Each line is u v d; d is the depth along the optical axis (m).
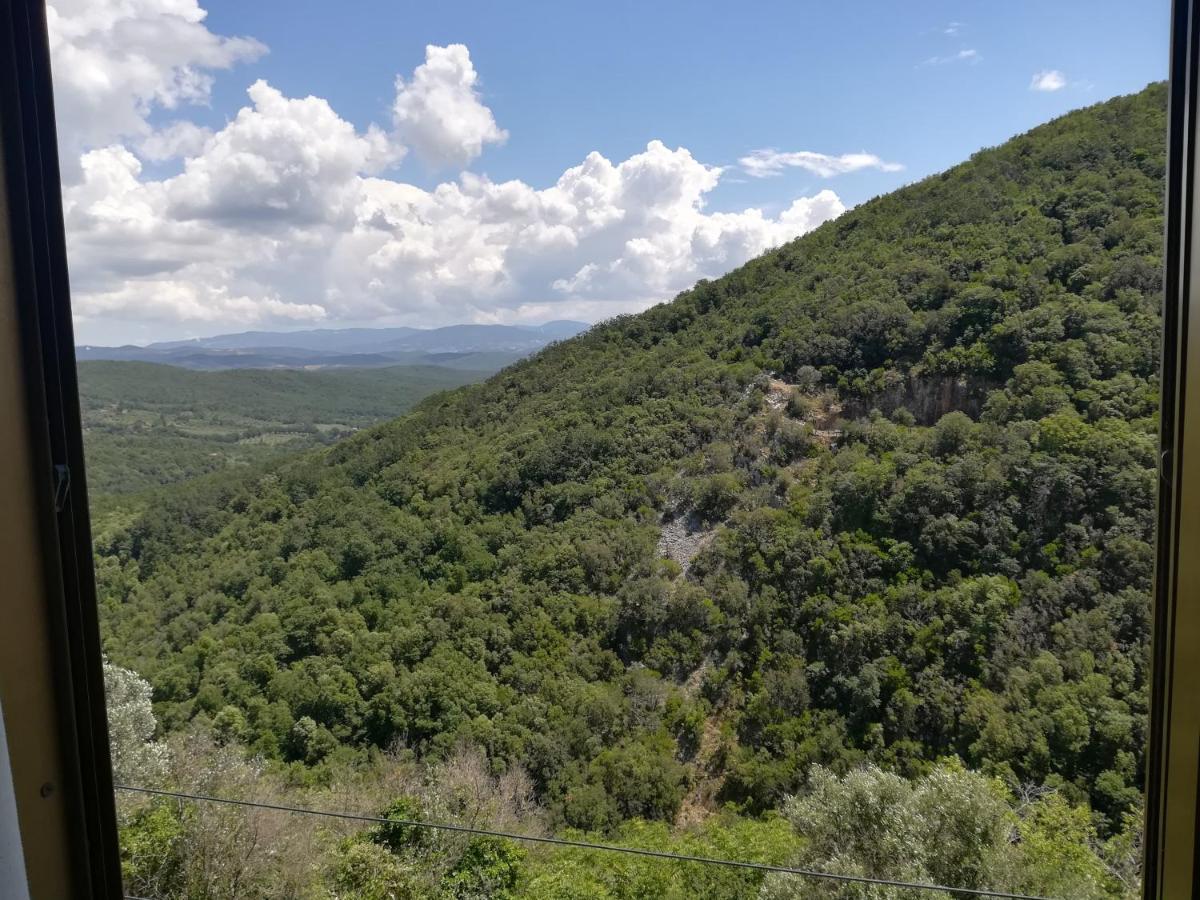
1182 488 0.77
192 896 5.41
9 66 0.77
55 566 0.83
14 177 0.78
